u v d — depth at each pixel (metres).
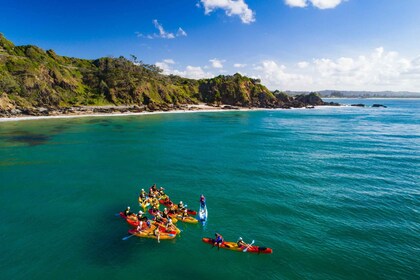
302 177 43.28
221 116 145.88
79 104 142.75
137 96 167.50
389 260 22.77
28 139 69.44
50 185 38.94
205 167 48.69
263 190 37.75
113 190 37.53
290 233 26.78
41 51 164.00
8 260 22.27
